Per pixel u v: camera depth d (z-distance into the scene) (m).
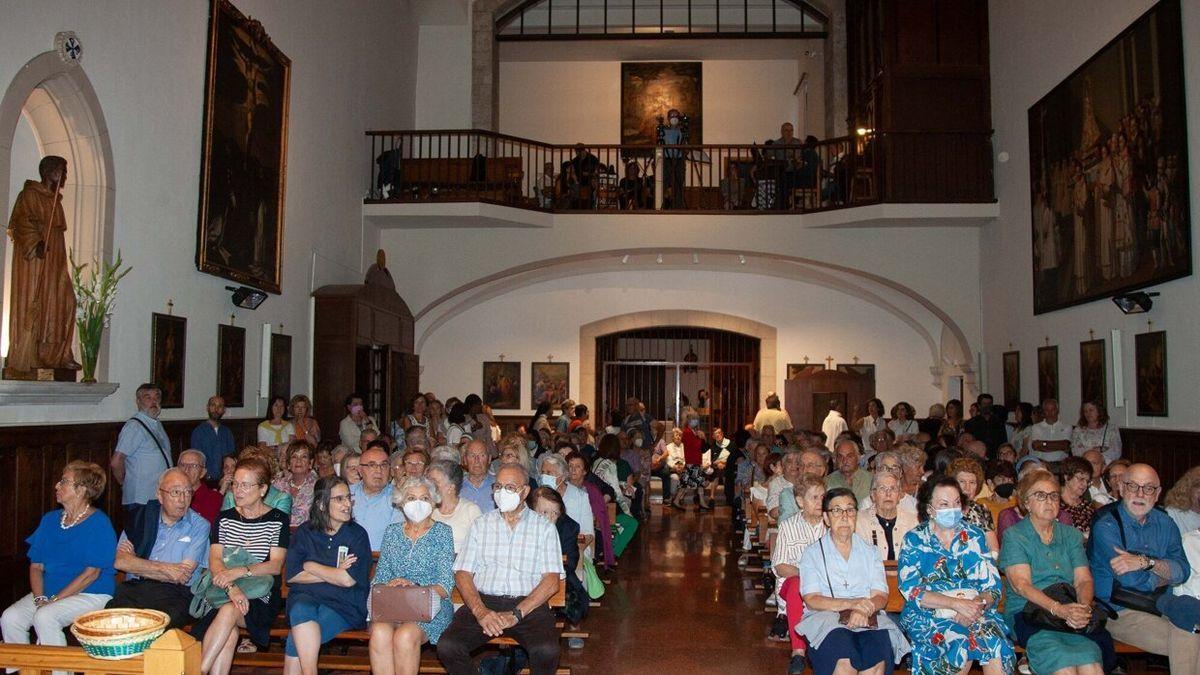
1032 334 13.81
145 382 8.86
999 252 15.08
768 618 8.31
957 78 15.35
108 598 5.92
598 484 10.41
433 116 18.61
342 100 14.46
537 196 16.64
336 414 13.16
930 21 15.43
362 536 5.92
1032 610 5.45
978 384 15.86
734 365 20.12
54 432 7.34
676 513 16.12
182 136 9.53
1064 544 5.64
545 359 19.83
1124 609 5.92
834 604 5.35
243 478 5.94
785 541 6.65
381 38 16.44
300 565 5.77
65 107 7.73
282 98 11.91
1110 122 11.25
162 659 3.76
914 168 15.18
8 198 6.88
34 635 6.20
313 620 5.58
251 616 5.86
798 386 19.16
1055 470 10.85
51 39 7.30
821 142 16.03
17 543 6.95
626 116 21.86
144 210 8.79
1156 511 6.01
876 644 5.28
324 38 13.63
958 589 5.31
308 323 13.21
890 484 6.18
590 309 19.89
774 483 9.14
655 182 16.67
